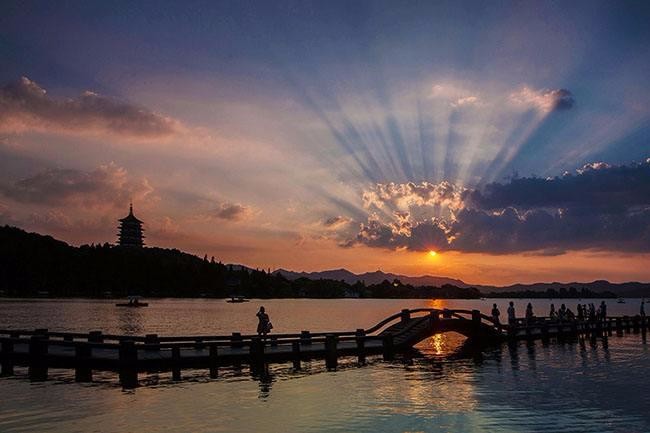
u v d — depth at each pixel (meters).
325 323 96.06
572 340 52.50
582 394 24.06
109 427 18.39
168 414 20.22
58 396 23.44
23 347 34.12
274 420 19.38
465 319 47.16
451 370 31.88
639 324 66.19
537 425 18.67
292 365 34.03
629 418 19.59
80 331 69.69
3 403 22.06
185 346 31.78
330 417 19.83
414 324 44.53
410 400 22.84
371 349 38.12
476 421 19.22
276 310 173.88
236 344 32.56
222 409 21.06
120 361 28.92
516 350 43.75
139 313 136.75
